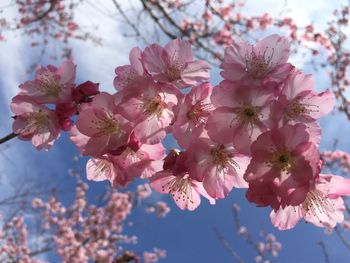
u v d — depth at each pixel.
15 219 0.90
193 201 0.21
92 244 0.90
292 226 0.19
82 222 0.93
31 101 0.21
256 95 0.18
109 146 0.18
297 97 0.18
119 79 0.20
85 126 0.19
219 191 0.19
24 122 0.21
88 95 0.21
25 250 0.88
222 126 0.18
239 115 0.18
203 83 0.18
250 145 0.18
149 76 0.18
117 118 0.19
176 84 0.19
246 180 0.17
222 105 0.18
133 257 0.40
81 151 0.20
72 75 0.21
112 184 0.21
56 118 0.21
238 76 0.19
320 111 0.18
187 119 0.18
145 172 0.20
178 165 0.18
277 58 0.19
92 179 0.21
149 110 0.18
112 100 0.18
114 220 0.94
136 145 0.18
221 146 0.19
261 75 0.19
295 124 0.17
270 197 0.17
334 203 0.18
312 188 0.17
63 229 0.90
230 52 0.19
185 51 0.20
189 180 0.20
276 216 0.19
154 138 0.18
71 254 0.87
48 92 0.21
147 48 0.20
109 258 0.87
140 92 0.18
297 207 0.19
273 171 0.17
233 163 0.19
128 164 0.19
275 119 0.17
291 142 0.17
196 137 0.18
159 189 0.20
